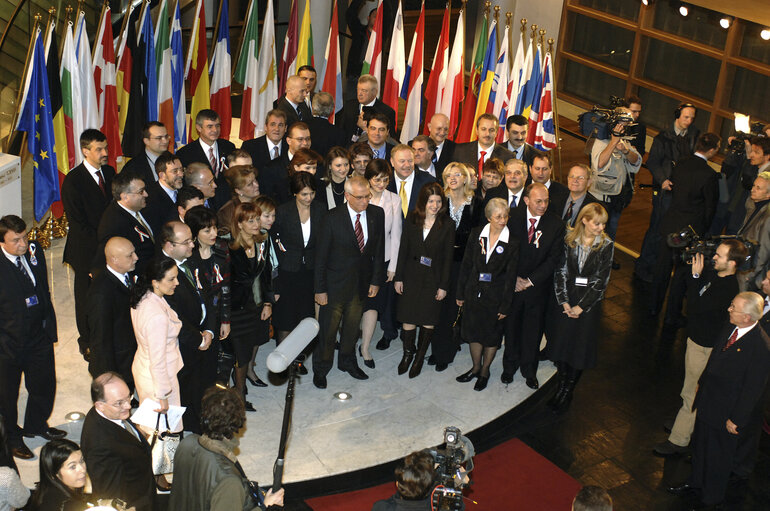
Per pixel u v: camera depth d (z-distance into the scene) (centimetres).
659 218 981
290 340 379
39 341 610
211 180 697
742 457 670
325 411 702
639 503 642
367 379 755
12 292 583
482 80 1029
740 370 596
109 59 930
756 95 1262
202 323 618
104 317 579
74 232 712
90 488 590
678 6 1340
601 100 1510
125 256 576
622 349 862
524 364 764
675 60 1373
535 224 718
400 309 742
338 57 1047
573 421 740
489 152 834
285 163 790
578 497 430
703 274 672
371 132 809
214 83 1033
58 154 908
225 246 624
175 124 1009
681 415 694
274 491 409
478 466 669
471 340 736
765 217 762
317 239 697
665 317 920
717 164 1305
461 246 759
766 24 1154
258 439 656
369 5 1410
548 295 739
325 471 627
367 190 673
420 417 705
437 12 1955
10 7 1094
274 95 1056
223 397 422
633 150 941
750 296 589
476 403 734
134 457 486
